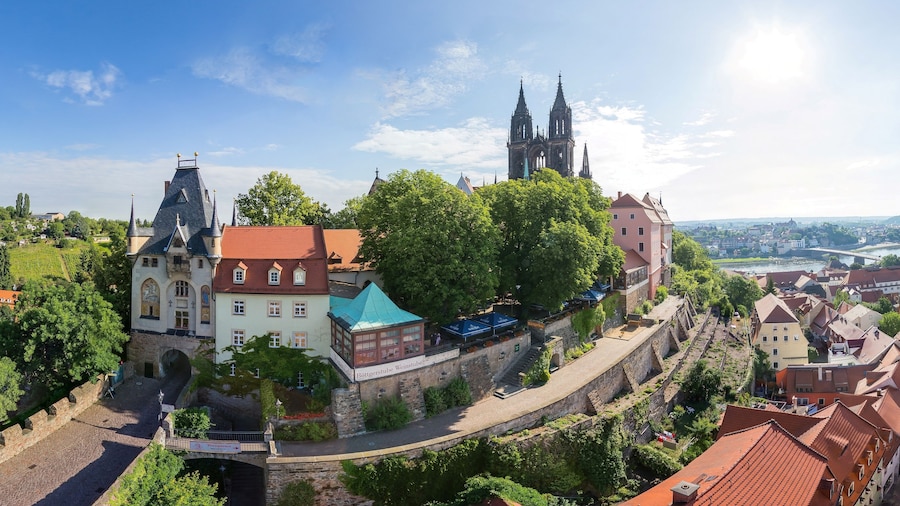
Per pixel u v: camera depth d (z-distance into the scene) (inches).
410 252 1966.0
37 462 1542.8
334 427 1717.5
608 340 2753.4
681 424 2337.6
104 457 1574.8
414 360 1866.4
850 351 4188.0
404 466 1577.3
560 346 2368.4
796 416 1865.2
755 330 4126.5
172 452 1579.7
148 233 2172.7
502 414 1889.8
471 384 2026.3
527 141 5585.6
